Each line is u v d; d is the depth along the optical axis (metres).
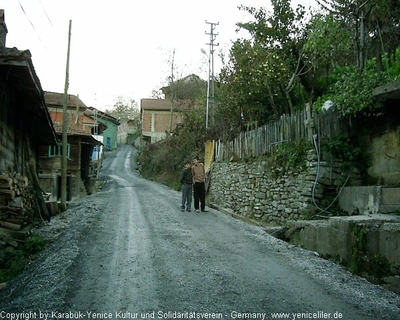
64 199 16.92
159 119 62.09
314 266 6.80
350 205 9.88
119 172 46.84
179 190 27.44
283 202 12.00
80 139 28.28
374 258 6.29
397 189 8.36
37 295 5.15
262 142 14.26
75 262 6.69
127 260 6.95
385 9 10.34
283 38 15.96
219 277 6.07
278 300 5.15
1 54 6.82
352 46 12.16
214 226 10.69
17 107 10.35
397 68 9.55
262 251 7.88
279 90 17.16
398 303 5.23
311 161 10.68
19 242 8.08
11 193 8.28
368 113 9.61
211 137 22.88
